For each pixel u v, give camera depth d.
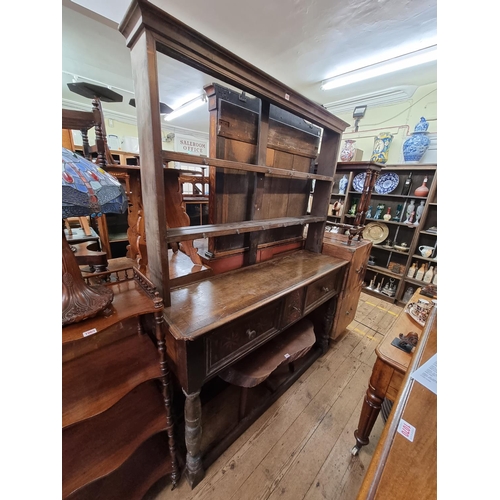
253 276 1.25
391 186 2.59
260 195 1.27
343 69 2.07
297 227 1.79
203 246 1.47
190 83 2.74
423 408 0.48
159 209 0.79
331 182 1.62
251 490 0.95
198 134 5.93
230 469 1.02
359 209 1.78
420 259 2.54
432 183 2.28
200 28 1.58
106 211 0.56
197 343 0.78
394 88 2.39
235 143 1.13
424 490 0.34
